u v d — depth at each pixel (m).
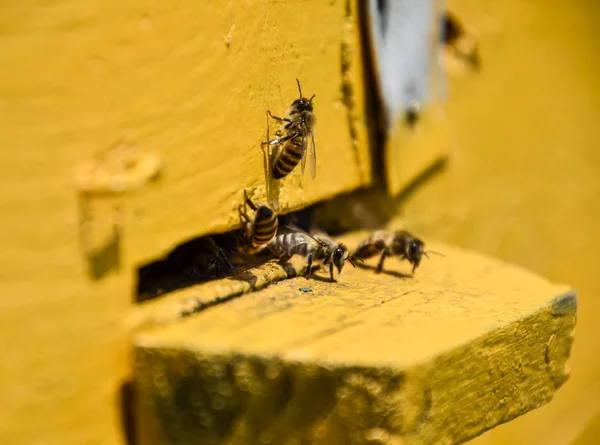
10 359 0.19
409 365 0.19
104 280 0.20
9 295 0.19
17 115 0.19
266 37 0.22
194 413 0.20
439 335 0.20
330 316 0.21
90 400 0.20
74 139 0.19
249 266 0.23
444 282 0.24
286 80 0.23
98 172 0.19
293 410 0.19
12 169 0.19
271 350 0.19
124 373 0.20
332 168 0.25
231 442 0.20
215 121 0.21
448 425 0.20
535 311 0.22
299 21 0.23
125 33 0.19
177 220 0.21
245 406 0.20
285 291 0.22
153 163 0.20
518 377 0.22
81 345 0.20
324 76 0.24
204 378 0.20
